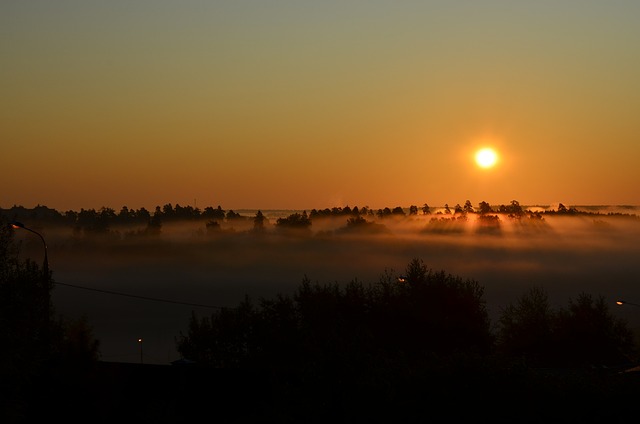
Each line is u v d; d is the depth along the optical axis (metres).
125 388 23.77
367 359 22.50
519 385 23.19
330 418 21.12
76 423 20.47
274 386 22.89
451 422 22.30
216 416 23.38
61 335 25.61
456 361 23.91
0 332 19.91
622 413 22.45
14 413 19.27
